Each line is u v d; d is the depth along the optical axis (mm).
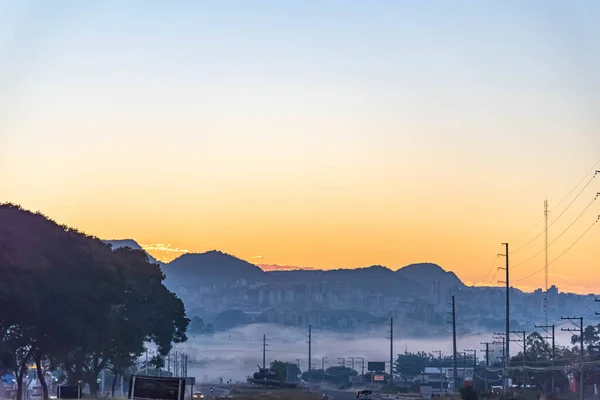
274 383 184875
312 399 157250
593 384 172250
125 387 191375
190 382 139750
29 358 119375
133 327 137500
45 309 101500
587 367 171750
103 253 117812
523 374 186375
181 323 157750
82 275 107188
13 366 110625
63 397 114562
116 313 126375
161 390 80000
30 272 97500
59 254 104438
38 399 149500
